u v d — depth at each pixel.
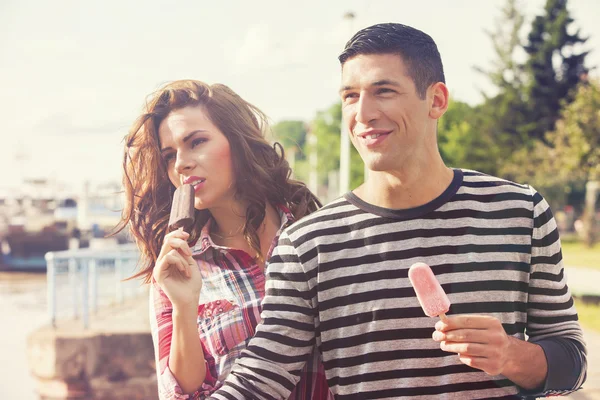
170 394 2.04
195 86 2.35
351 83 1.85
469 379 1.84
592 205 26.53
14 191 23.33
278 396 1.93
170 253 2.03
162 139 2.32
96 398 8.54
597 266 17.39
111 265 13.39
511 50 35.81
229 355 2.19
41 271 22.33
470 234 1.88
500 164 33.97
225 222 2.42
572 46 35.88
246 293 2.25
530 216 1.91
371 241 1.90
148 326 9.15
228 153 2.32
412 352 1.85
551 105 35.03
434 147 1.91
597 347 7.90
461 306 1.86
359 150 1.90
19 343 11.78
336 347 1.91
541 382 1.84
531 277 1.93
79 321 9.65
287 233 1.99
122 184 2.45
